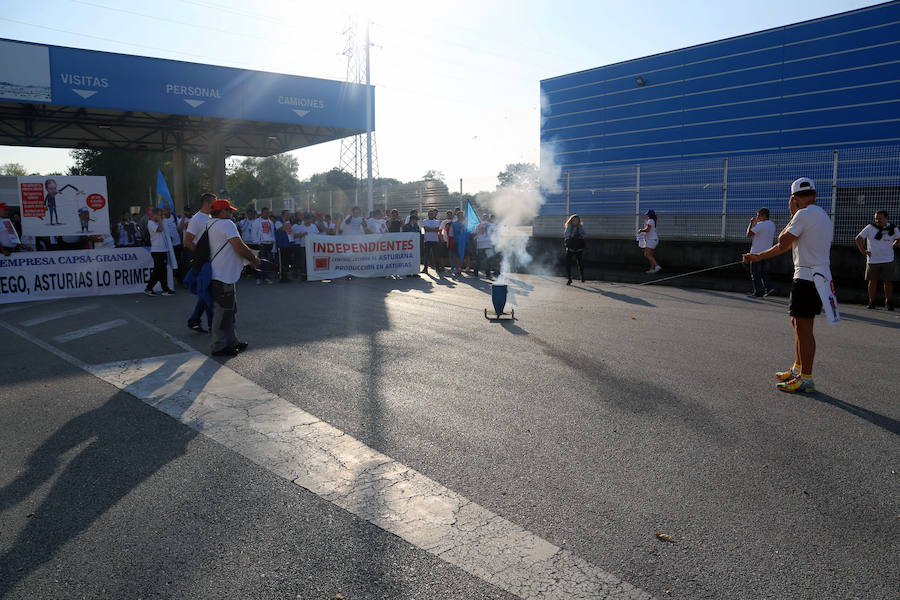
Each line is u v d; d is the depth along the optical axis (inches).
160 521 129.5
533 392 219.9
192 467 156.9
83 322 366.6
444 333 328.5
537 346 295.4
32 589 106.1
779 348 289.3
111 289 499.5
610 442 172.7
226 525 127.9
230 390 223.5
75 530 125.7
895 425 184.9
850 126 674.2
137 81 793.6
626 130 876.0
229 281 271.1
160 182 538.6
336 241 619.8
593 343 301.9
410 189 927.7
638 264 682.2
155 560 114.9
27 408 203.5
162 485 146.5
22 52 716.7
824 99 690.8
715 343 300.8
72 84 749.9
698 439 174.4
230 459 162.1
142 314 393.1
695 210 669.9
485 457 163.2
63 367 256.7
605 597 104.0
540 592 105.5
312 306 430.6
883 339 311.1
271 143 1309.1
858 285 512.7
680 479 149.0
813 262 212.5
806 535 123.6
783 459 160.4
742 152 762.8
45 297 471.5
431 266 826.2
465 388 225.3
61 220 482.6
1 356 277.4
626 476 150.9
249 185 2475.4
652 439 174.7
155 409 202.4
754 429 182.1
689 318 377.1
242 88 875.4
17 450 167.8
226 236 267.9
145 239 650.2
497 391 221.3
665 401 208.8
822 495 140.5
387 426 186.4
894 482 146.9
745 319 373.4
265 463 159.6
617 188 755.4
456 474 152.9
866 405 203.8
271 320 370.0
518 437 177.0
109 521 129.3
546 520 130.2
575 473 152.9
